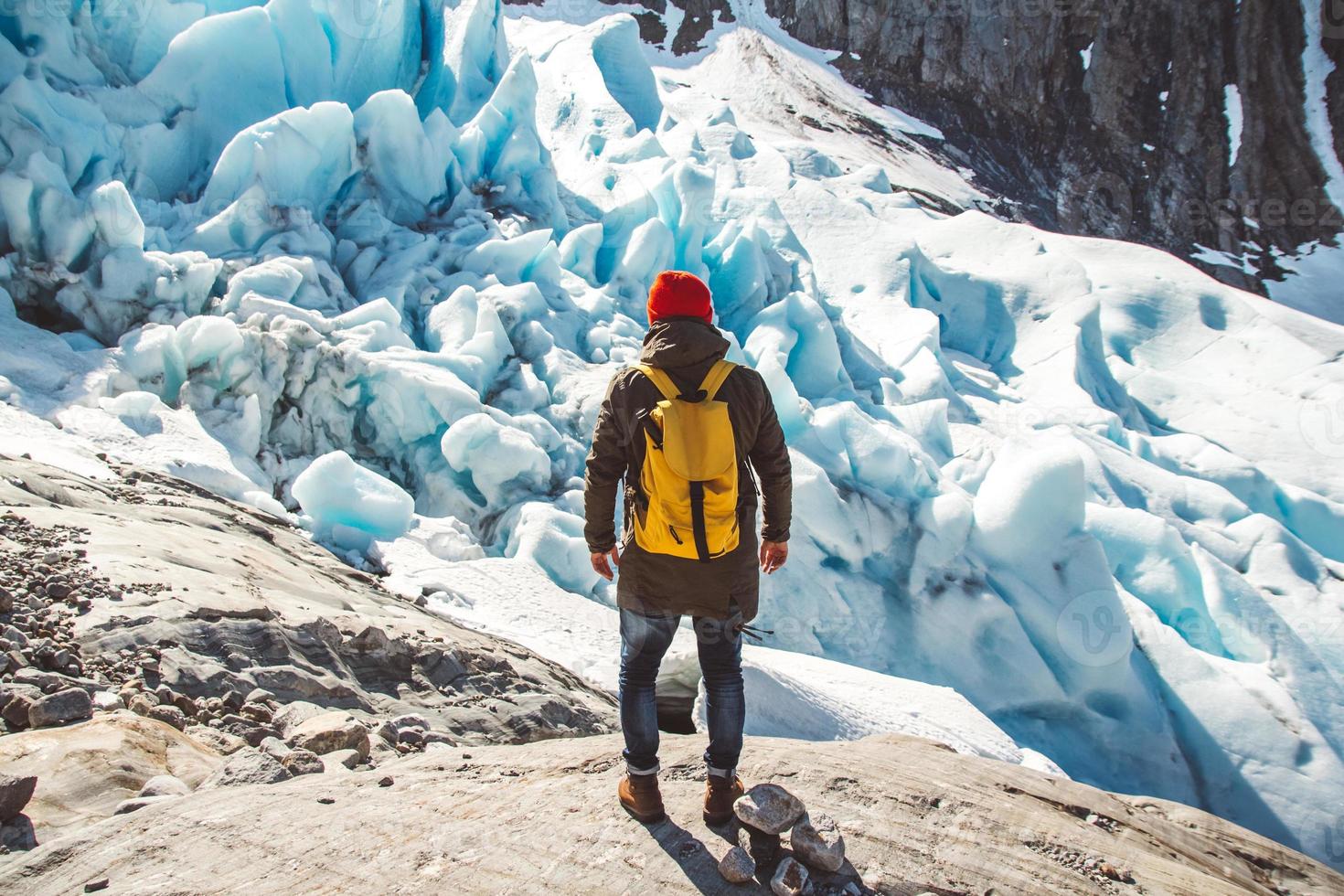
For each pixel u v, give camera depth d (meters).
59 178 9.81
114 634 3.74
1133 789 10.36
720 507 2.19
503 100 15.71
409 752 3.51
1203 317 19.91
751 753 2.85
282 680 3.88
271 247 11.48
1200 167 43.19
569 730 4.71
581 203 16.64
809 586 11.01
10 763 2.63
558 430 11.26
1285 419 17.44
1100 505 13.03
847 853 2.21
